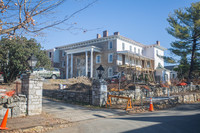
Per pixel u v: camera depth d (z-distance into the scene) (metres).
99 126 6.88
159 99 14.63
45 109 10.26
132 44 35.25
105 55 32.25
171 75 44.25
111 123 7.38
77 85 17.81
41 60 21.05
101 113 9.89
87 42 35.41
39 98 8.98
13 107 7.98
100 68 17.75
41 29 6.51
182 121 7.50
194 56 27.62
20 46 17.97
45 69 24.80
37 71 23.56
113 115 9.57
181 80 25.20
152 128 6.30
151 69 33.50
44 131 6.23
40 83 9.05
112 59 31.06
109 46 31.98
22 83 9.06
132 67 29.61
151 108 11.09
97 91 12.23
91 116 9.05
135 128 6.36
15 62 17.70
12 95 8.34
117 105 12.47
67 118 8.36
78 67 35.97
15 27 6.14
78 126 6.99
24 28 6.34
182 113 9.91
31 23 6.08
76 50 33.03
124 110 10.97
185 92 21.36
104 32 33.50
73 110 10.41
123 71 29.48
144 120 7.88
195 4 25.58
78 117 8.68
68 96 14.33
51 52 40.72
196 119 7.95
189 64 27.81
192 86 23.66
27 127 6.49
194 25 25.55
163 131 5.89
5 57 18.00
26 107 8.52
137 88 15.78
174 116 8.87
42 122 7.35
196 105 13.58
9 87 15.69
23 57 18.11
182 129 6.12
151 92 17.72
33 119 7.79
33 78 8.75
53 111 9.83
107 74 31.36
